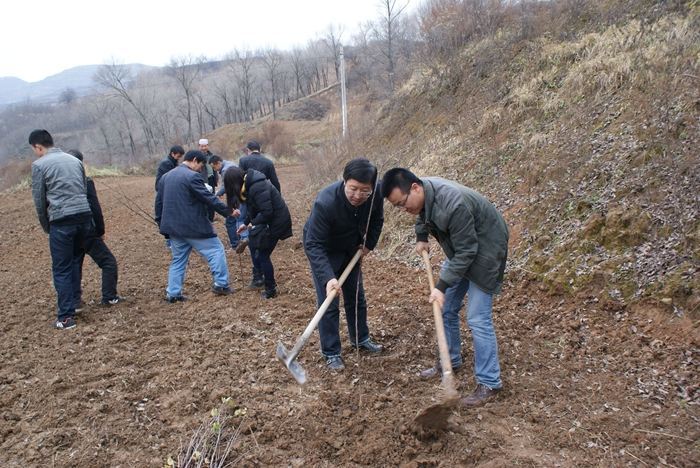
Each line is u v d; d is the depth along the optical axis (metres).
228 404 3.39
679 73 5.59
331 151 13.48
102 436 3.06
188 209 5.34
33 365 3.99
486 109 8.60
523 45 9.31
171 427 3.17
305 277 6.42
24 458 2.86
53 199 4.64
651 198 4.51
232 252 7.89
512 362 3.84
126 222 11.19
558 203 5.40
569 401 3.26
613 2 8.52
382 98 15.20
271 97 73.62
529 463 2.73
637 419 2.99
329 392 3.56
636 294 4.00
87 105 56.22
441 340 2.95
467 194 3.18
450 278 3.11
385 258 7.02
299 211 10.75
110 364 3.99
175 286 5.51
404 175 3.15
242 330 4.64
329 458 2.90
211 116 65.00
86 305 5.52
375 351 4.22
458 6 11.90
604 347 3.79
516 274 5.09
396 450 2.92
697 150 4.51
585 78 6.96
